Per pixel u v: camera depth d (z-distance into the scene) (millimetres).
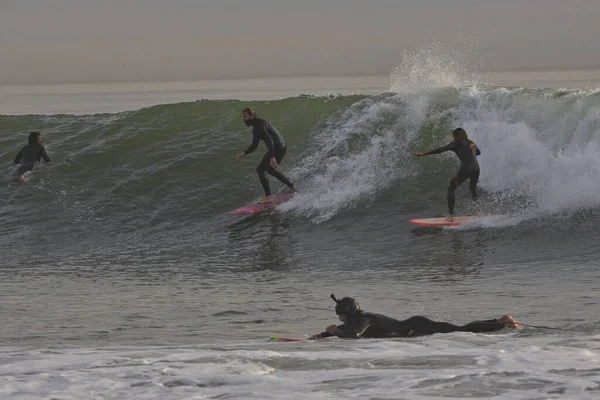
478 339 20766
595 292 32062
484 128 54094
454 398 14031
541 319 26531
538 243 42281
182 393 14766
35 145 61812
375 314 23234
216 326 28172
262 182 52906
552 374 15633
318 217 50469
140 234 50594
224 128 66312
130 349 21359
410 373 16094
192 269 41719
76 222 53188
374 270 39656
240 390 14938
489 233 44562
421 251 42688
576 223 44531
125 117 71062
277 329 26969
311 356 18328
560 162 48438
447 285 35344
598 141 48688
